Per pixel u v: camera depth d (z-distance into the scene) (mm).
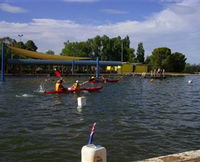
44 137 11727
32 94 27719
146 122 15062
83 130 13016
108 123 14609
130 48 116062
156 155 9758
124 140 11438
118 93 30984
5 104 21188
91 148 4590
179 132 12945
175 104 22969
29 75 64250
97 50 114750
